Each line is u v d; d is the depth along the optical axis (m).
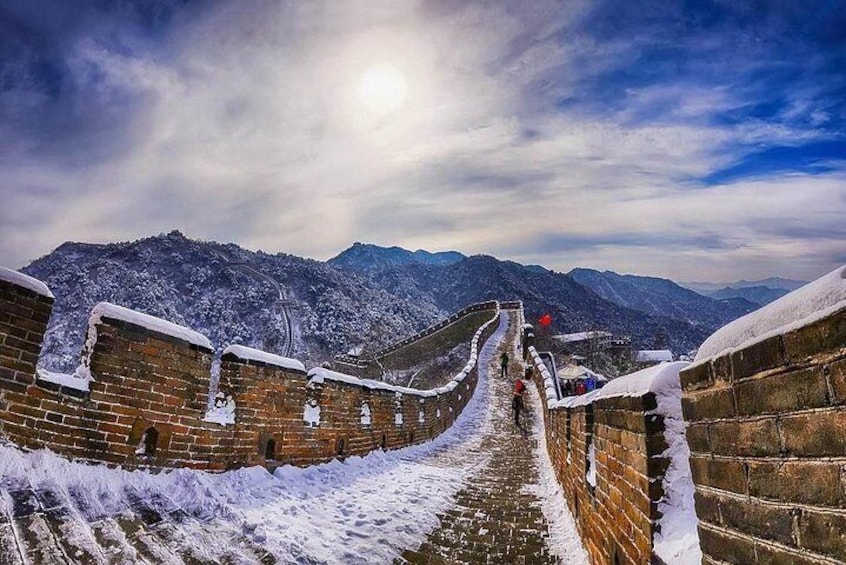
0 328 3.82
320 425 7.68
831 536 1.26
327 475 7.26
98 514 3.64
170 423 4.99
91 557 3.04
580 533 5.31
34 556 2.82
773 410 1.53
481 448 13.52
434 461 11.01
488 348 38.75
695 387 2.12
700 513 2.05
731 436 1.79
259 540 4.18
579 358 40.53
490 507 7.02
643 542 2.72
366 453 9.40
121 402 4.56
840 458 1.24
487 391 24.25
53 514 3.36
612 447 3.65
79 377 4.44
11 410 3.83
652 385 2.77
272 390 6.59
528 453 12.85
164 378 4.97
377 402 10.15
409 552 5.02
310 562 4.09
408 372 42.94
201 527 4.08
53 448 4.04
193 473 5.07
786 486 1.46
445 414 16.22
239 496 5.15
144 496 4.28
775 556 1.51
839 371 1.24
